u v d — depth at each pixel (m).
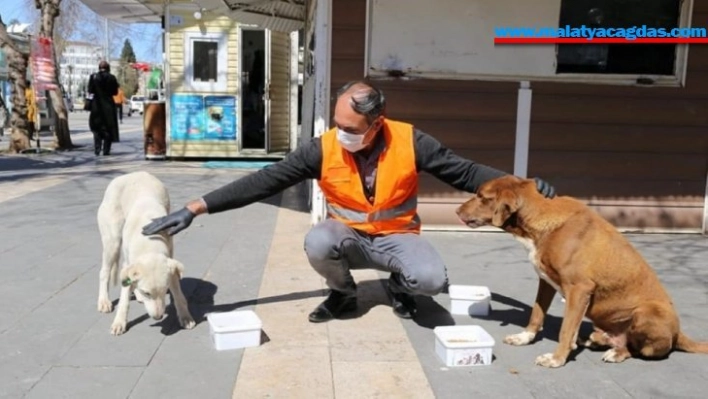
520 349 3.68
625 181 6.84
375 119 3.51
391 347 3.64
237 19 10.73
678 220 6.95
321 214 6.57
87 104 14.12
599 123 6.73
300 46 15.14
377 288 4.79
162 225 3.62
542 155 6.73
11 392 3.02
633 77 6.67
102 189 9.06
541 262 3.47
